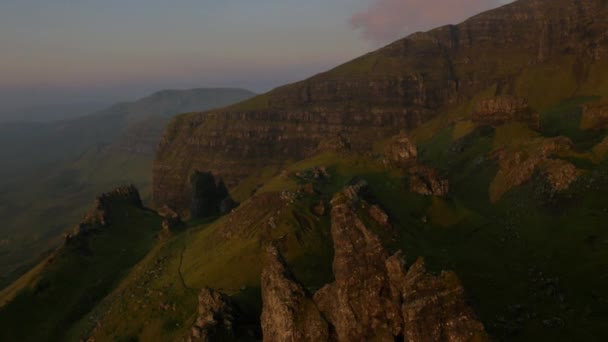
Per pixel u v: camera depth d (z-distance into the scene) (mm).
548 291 112562
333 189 168250
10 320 164625
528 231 160000
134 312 144750
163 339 121750
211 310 94625
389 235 135250
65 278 190750
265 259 130125
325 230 138375
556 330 89750
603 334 88938
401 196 175625
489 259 137375
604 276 115188
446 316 60062
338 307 70625
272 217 145250
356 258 73250
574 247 136250
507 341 84562
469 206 194125
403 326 65812
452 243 151125
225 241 160750
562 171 180500
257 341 89000
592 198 160250
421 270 64125
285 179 189000
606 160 181250
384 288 68875
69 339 156250
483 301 103188
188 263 166250
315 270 118438
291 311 73812
